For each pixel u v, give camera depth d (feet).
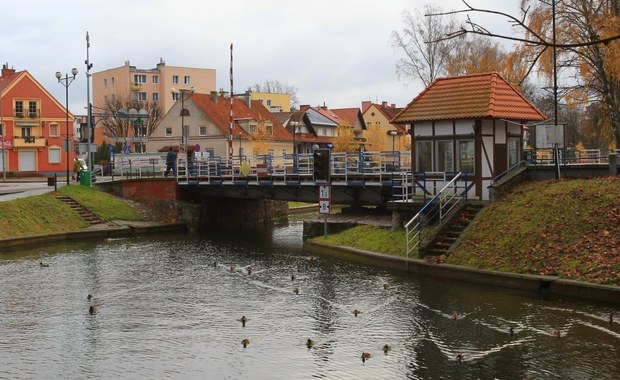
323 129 316.81
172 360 50.62
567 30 102.22
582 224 74.59
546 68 107.04
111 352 52.80
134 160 181.98
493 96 94.94
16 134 243.40
